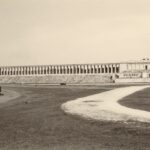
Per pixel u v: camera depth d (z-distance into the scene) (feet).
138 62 499.92
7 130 78.74
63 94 218.59
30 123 88.22
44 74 549.13
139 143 61.93
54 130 76.79
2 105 148.05
